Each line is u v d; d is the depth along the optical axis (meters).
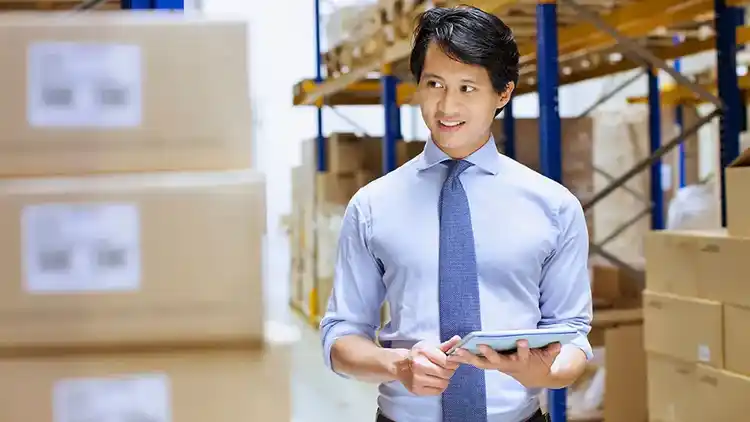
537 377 1.77
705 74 6.79
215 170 1.41
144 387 1.36
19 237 1.34
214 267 1.37
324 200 7.66
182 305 1.37
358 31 5.95
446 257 1.98
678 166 7.28
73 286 1.35
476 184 2.05
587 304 2.08
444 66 1.92
